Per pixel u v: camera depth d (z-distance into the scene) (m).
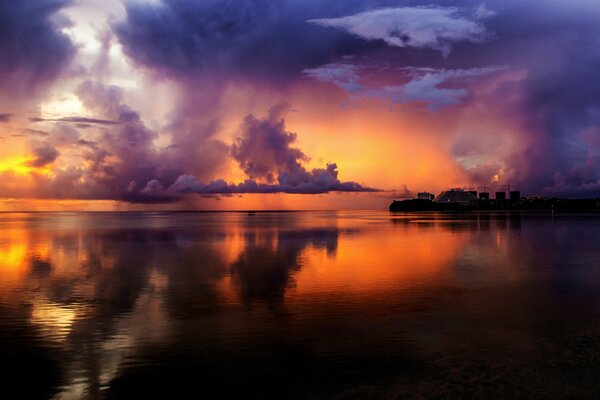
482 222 111.06
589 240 52.19
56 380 10.99
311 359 12.16
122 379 11.02
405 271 28.03
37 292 21.86
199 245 47.66
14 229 82.88
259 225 100.25
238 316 16.86
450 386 10.34
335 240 53.72
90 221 133.50
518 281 24.30
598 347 13.01
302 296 20.50
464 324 15.60
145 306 18.70
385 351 12.76
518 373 11.04
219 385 10.59
